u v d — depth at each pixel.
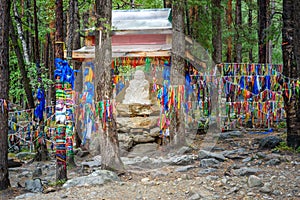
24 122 12.61
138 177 7.28
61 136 7.04
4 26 6.88
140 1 17.08
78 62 10.39
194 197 5.96
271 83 11.36
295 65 8.51
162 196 6.18
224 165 7.80
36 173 8.49
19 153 11.54
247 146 9.63
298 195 5.78
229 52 17.61
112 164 7.57
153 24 11.09
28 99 11.47
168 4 13.03
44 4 15.18
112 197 6.14
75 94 8.60
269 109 11.38
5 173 6.98
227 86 11.39
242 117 12.08
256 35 21.50
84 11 14.23
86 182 6.78
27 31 16.28
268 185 6.18
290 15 8.61
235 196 5.96
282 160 7.63
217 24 13.88
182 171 7.53
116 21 11.16
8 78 7.04
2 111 6.91
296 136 8.45
